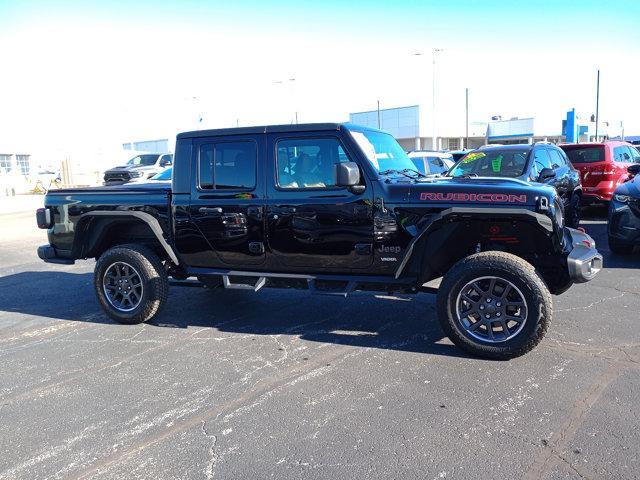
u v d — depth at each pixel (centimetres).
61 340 521
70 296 705
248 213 500
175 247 540
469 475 280
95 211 558
